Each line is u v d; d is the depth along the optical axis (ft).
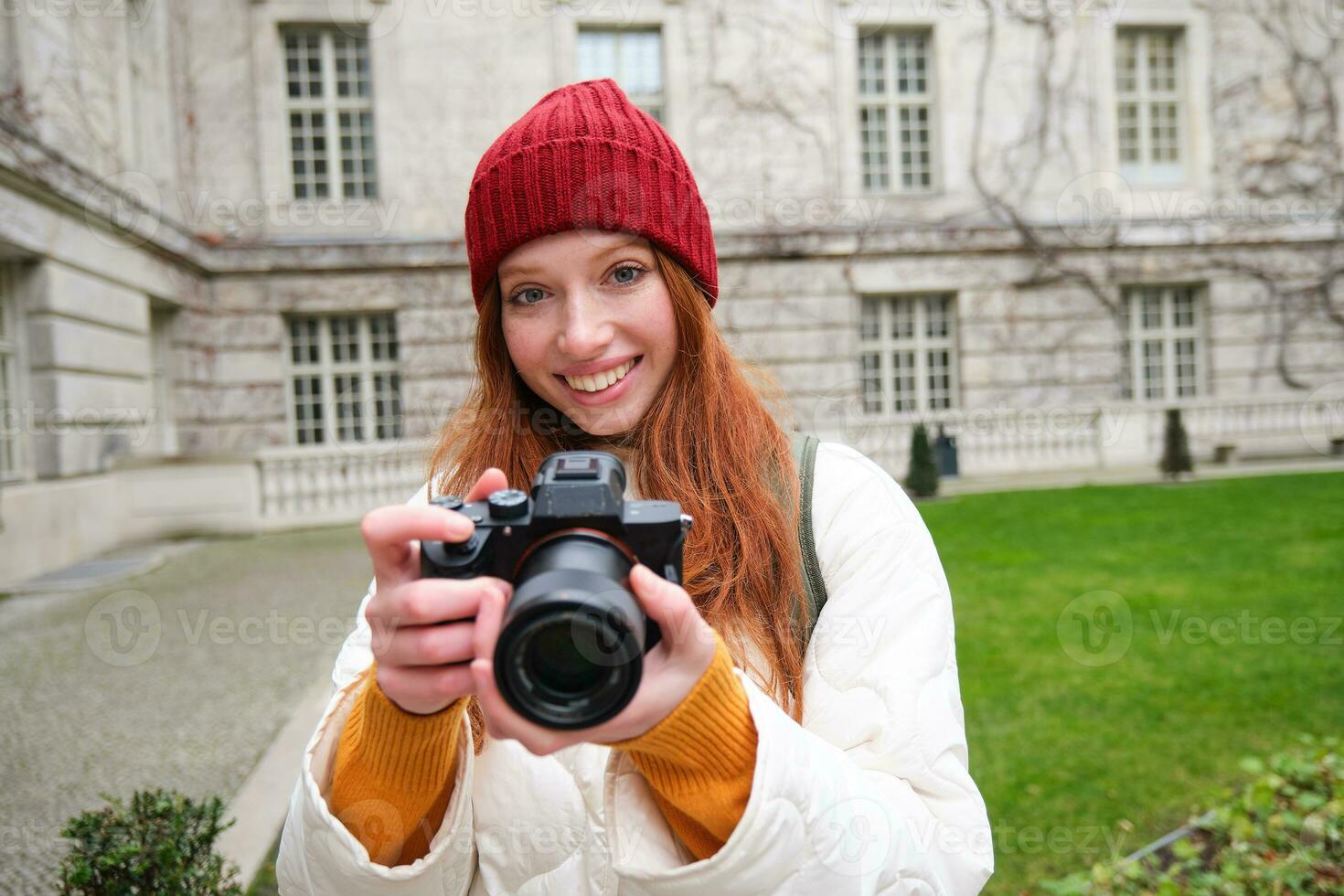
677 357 3.76
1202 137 51.70
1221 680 13.89
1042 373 49.19
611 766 2.76
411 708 2.52
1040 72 49.60
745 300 46.01
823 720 3.20
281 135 45.09
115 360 33.91
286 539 34.76
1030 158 49.52
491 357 4.07
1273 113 52.08
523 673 2.20
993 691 13.65
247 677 16.97
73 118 32.42
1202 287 51.80
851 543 3.46
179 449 40.75
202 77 44.39
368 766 2.73
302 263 43.96
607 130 3.51
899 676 3.16
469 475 4.05
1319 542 24.26
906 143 50.11
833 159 46.98
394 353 46.47
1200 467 46.34
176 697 15.89
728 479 3.58
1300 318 51.52
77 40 32.78
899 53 49.88
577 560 2.38
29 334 29.50
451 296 44.93
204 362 43.21
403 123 44.86
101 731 14.26
